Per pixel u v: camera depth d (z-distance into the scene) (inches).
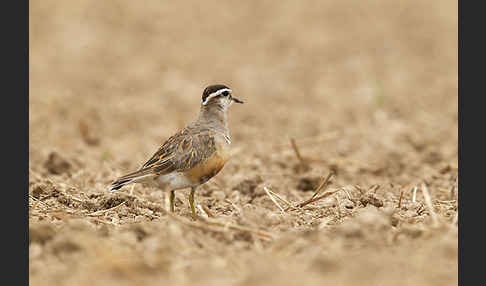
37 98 1259.8
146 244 538.9
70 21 1798.7
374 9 1943.9
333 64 1547.7
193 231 574.9
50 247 532.4
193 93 1338.6
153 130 1119.6
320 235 567.5
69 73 1457.9
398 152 976.9
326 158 948.0
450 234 557.9
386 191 776.9
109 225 618.2
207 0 2069.4
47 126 1096.8
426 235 560.4
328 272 494.9
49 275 497.0
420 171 897.5
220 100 703.1
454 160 933.2
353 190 747.4
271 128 1141.1
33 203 687.1
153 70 1501.0
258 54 1635.1
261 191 772.0
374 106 1245.1
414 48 1636.3
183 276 494.6
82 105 1232.2
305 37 1738.4
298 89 1385.3
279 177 850.1
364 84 1395.2
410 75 1451.8
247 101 1309.1
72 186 762.2
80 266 508.7
